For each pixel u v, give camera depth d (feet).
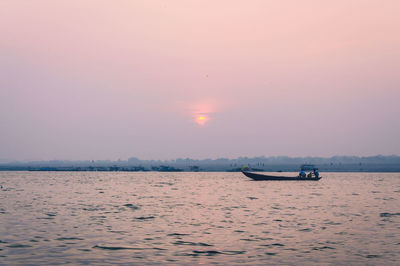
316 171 341.00
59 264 65.51
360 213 136.56
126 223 111.55
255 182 397.39
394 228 103.60
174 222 113.80
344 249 77.87
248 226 106.73
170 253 74.23
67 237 89.04
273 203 172.86
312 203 173.27
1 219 117.80
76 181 431.84
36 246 79.00
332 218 123.13
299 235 93.09
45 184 353.92
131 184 367.04
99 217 124.06
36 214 130.21
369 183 401.70
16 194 225.76
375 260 69.21
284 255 72.84
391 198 203.00
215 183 388.57
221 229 101.60
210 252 75.20
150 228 102.78
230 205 163.84
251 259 69.87
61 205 161.68
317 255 72.95
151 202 177.58
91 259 69.10
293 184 351.25
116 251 75.46
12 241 83.56
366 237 90.43
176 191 258.98
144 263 66.95
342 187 312.09
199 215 130.00
